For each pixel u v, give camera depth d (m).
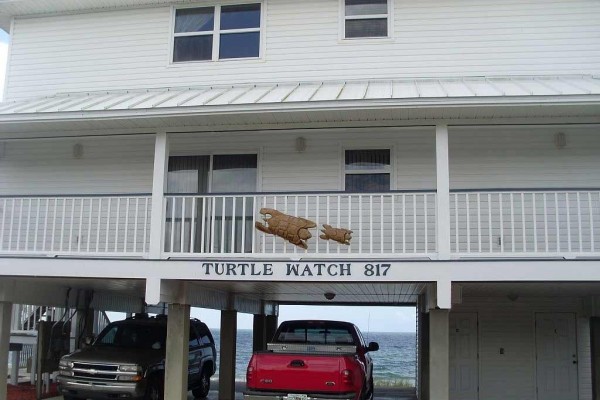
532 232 12.65
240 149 13.82
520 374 14.77
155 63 14.63
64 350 14.95
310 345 11.60
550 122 10.99
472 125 11.05
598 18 13.40
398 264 10.48
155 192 11.48
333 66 13.90
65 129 12.23
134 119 11.47
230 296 15.14
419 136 13.24
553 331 14.83
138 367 12.29
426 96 10.62
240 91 13.15
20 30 15.47
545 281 10.15
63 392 12.49
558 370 14.70
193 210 11.34
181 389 11.59
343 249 12.98
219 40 14.45
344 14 14.07
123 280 12.23
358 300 18.02
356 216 13.06
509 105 10.42
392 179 13.16
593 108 10.51
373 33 13.94
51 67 15.14
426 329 14.73
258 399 10.34
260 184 13.62
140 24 14.84
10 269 11.60
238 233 13.61
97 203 14.20
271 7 14.30
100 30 15.02
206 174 13.92
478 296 15.02
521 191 10.54
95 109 11.59
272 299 18.03
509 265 10.20
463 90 11.44
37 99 14.24
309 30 14.09
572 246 12.52
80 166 14.49
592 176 12.78
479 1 13.67
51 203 14.41
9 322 12.67
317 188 13.42
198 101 11.77
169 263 11.12
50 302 14.19
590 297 14.32
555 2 13.52
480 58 13.52
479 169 13.04
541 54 13.41
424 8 13.80
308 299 17.70
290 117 11.26
